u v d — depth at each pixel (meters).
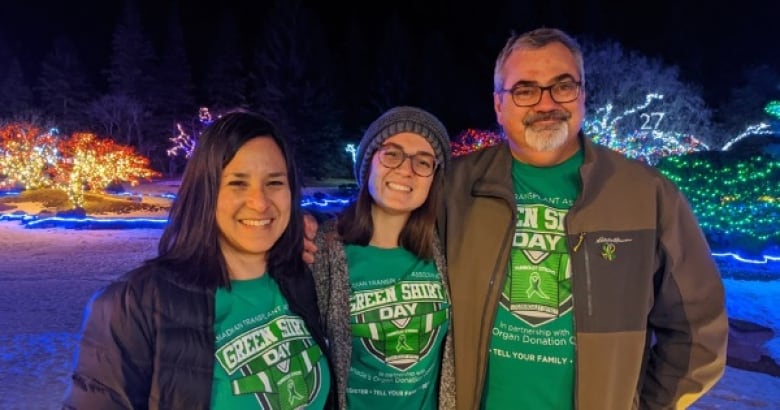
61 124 36.31
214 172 1.79
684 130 23.50
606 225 2.20
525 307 2.19
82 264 10.95
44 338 6.69
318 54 39.44
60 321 7.40
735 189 11.24
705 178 11.46
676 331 2.27
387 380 2.17
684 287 2.22
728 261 10.79
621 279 2.18
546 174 2.36
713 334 2.21
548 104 2.27
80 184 19.23
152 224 16.05
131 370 1.68
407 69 40.62
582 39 24.66
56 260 11.32
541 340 2.17
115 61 37.97
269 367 1.82
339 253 2.22
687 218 2.26
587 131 21.81
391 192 2.18
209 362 1.72
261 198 1.81
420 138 2.21
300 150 36.97
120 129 36.50
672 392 2.27
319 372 1.97
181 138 34.69
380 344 2.17
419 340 2.20
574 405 2.16
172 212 1.85
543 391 2.18
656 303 2.31
